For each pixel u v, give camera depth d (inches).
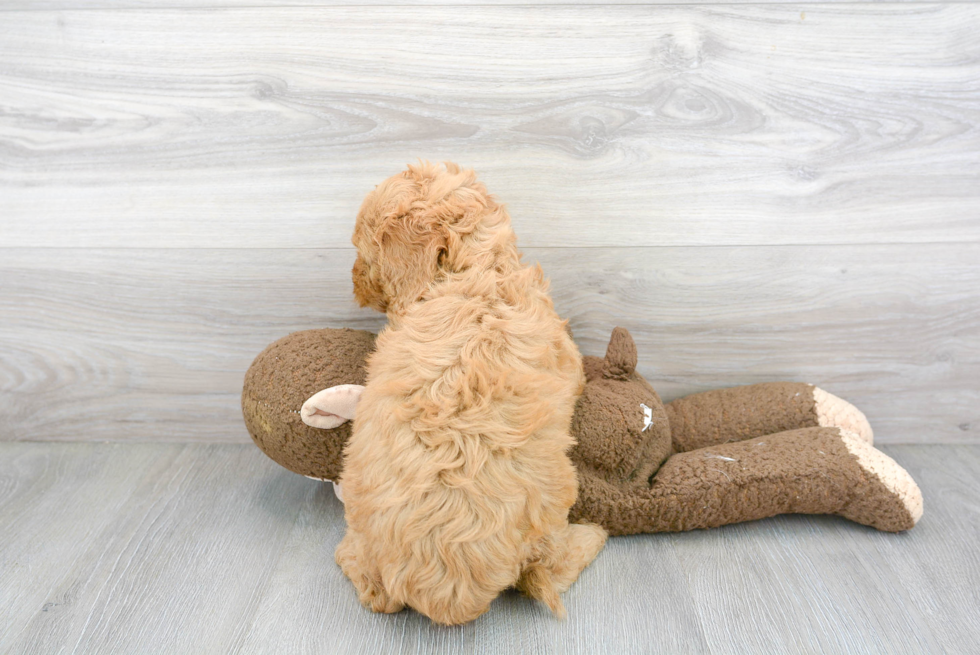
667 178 47.2
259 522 44.0
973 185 47.1
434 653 33.7
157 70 45.6
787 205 47.7
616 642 34.4
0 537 41.8
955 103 45.7
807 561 40.1
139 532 42.7
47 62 45.6
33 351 51.3
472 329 34.4
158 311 50.3
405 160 46.9
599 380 44.3
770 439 44.1
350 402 37.6
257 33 44.8
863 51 44.8
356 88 45.7
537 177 47.1
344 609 36.6
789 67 45.2
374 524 33.2
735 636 34.7
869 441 48.1
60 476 48.8
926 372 51.1
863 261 48.7
